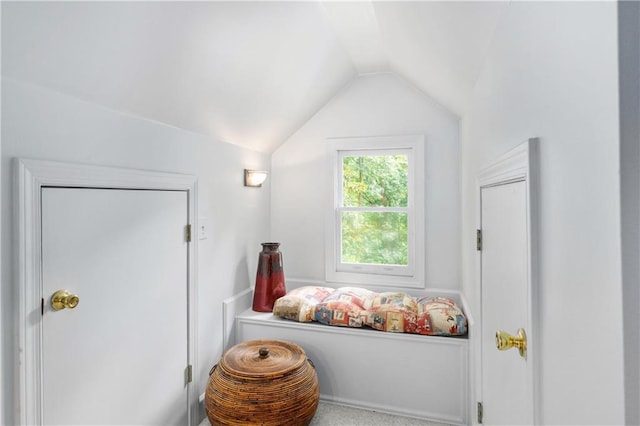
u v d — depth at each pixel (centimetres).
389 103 266
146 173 159
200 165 202
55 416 121
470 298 201
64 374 124
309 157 284
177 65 146
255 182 254
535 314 79
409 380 208
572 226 60
